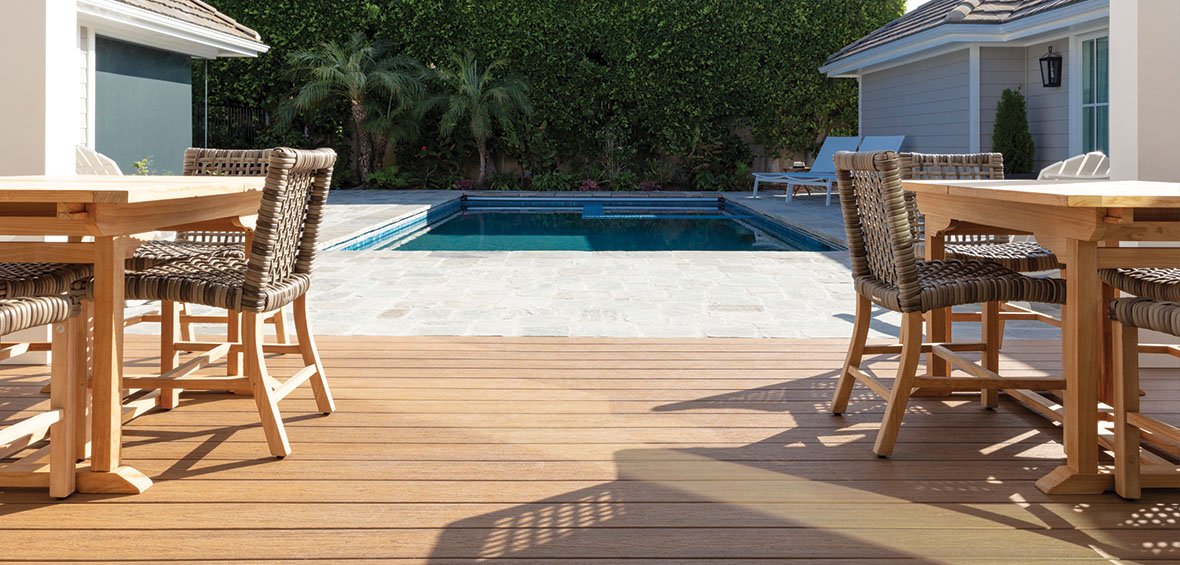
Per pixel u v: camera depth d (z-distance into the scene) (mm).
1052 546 1959
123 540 1966
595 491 2277
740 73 15984
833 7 15906
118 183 2443
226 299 2447
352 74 14898
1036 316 3346
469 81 15195
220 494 2246
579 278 6105
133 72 9836
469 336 4180
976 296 2527
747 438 2723
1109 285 2705
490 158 16547
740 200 13297
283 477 2369
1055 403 2975
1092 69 9508
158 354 3738
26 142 3412
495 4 15734
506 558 1889
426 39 15844
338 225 8977
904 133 12961
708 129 16156
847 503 2207
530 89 15789
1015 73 10750
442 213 12609
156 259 2994
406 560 1877
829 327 4430
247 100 15688
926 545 1962
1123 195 2051
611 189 16188
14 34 3393
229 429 2793
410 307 4949
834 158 2918
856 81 16031
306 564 1853
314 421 2863
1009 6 10688
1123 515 2141
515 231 10883
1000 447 2656
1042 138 10492
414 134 15703
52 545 1938
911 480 2373
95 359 2268
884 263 2713
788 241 9789
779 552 1923
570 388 3279
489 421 2871
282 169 2426
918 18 12758
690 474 2404
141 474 2312
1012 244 3736
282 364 3611
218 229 3189
